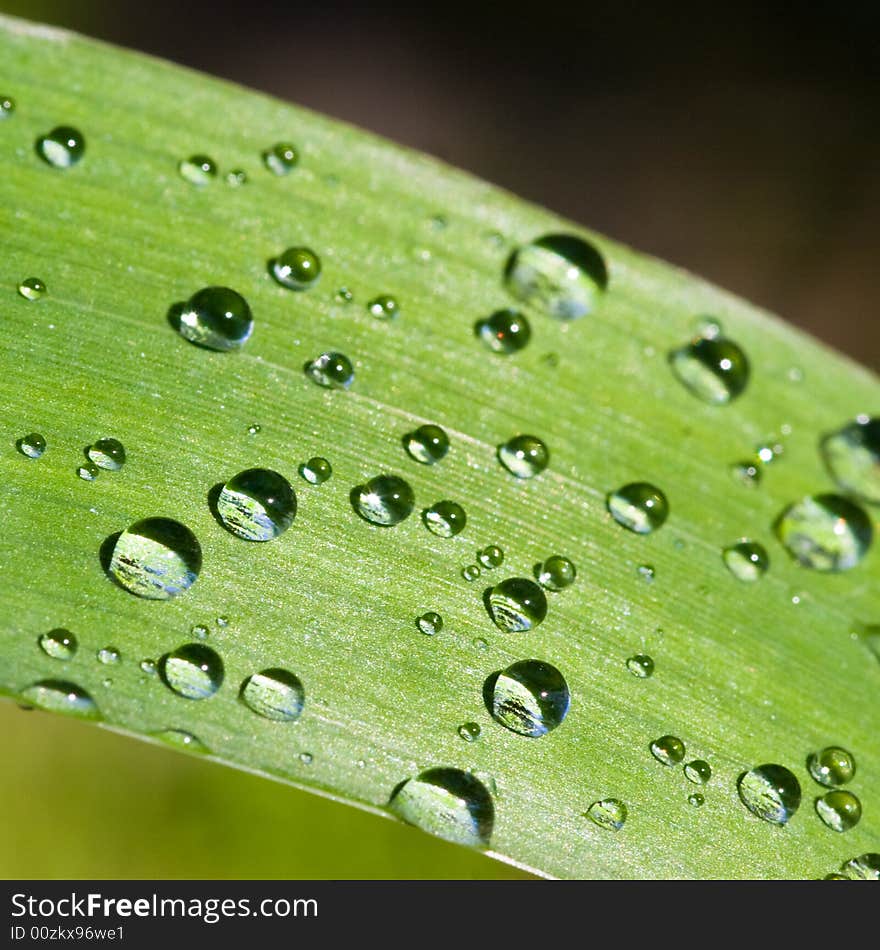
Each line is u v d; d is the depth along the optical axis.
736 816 0.12
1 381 0.12
